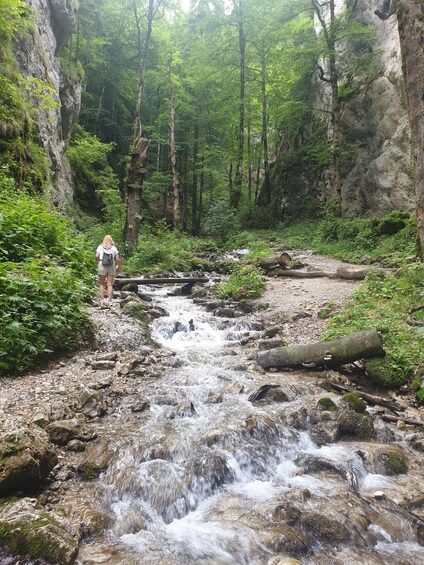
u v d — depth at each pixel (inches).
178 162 1398.9
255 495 141.3
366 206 910.4
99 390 205.5
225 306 400.5
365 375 242.7
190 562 108.2
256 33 1072.8
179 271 596.1
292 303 387.5
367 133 938.7
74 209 865.5
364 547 119.0
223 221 949.8
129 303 342.0
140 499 135.9
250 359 272.4
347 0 1013.8
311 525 124.1
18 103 546.0
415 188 351.6
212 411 194.5
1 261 295.0
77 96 1027.9
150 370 240.2
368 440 183.8
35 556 99.9
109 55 1296.8
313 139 1136.8
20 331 217.2
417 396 215.0
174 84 1141.1
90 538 115.9
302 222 1059.9
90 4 1232.2
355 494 142.9
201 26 1098.7
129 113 1385.3
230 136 1344.7
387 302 332.2
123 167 1312.7
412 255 524.1
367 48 970.7
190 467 149.5
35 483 128.9
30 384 200.4
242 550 113.6
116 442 161.0
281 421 186.7
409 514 133.2
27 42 706.8
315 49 878.4
